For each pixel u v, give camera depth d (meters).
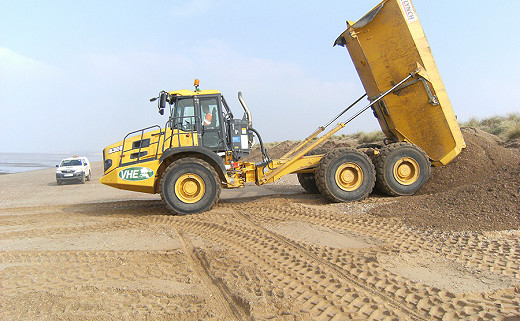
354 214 7.32
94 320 3.47
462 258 4.56
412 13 8.58
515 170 6.98
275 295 3.81
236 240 5.95
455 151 9.07
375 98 9.42
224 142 8.92
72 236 6.74
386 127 9.82
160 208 9.66
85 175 22.17
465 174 8.88
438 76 8.71
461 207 6.47
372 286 3.94
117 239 6.35
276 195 10.80
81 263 5.14
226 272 4.52
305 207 7.96
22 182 24.83
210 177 8.29
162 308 3.69
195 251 5.52
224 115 9.34
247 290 3.97
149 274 4.62
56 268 4.95
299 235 5.98
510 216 5.75
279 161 9.21
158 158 8.47
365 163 8.54
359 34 8.99
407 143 8.89
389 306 3.50
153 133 8.76
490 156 9.21
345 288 3.93
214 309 3.63
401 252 4.90
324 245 5.40
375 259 4.66
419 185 8.77
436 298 3.58
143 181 8.34
